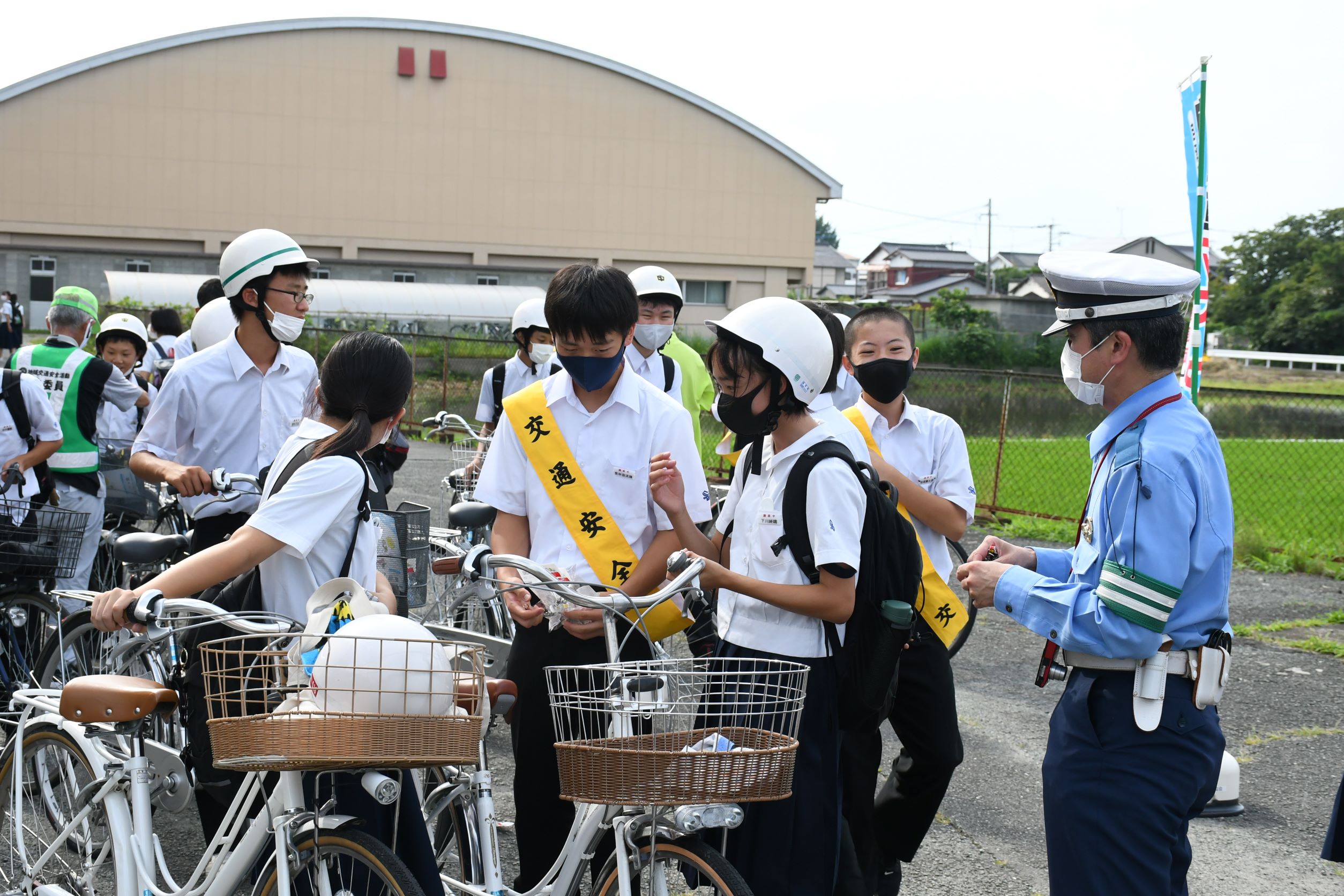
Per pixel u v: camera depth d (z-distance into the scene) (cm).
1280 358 3806
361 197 4316
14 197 3925
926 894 391
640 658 322
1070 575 279
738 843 281
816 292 6594
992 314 3978
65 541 494
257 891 269
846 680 287
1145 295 246
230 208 4166
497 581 272
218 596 302
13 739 344
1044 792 262
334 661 231
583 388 323
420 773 324
